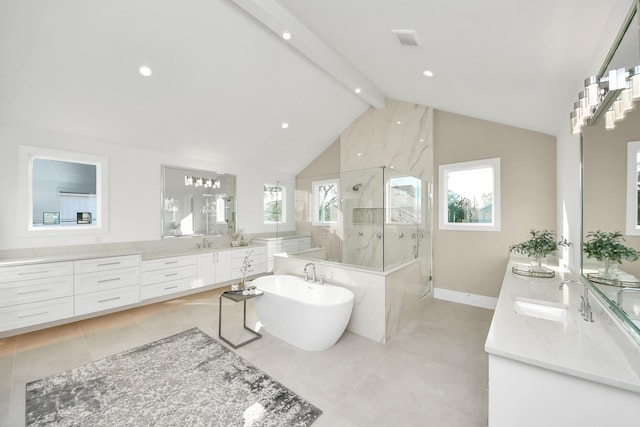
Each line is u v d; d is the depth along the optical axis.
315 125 4.96
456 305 3.86
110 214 3.74
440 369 2.26
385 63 3.03
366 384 2.06
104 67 2.74
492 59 2.06
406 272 3.23
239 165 5.37
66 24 2.29
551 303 1.71
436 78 2.91
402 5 1.78
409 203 3.61
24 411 1.78
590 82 1.28
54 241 3.31
